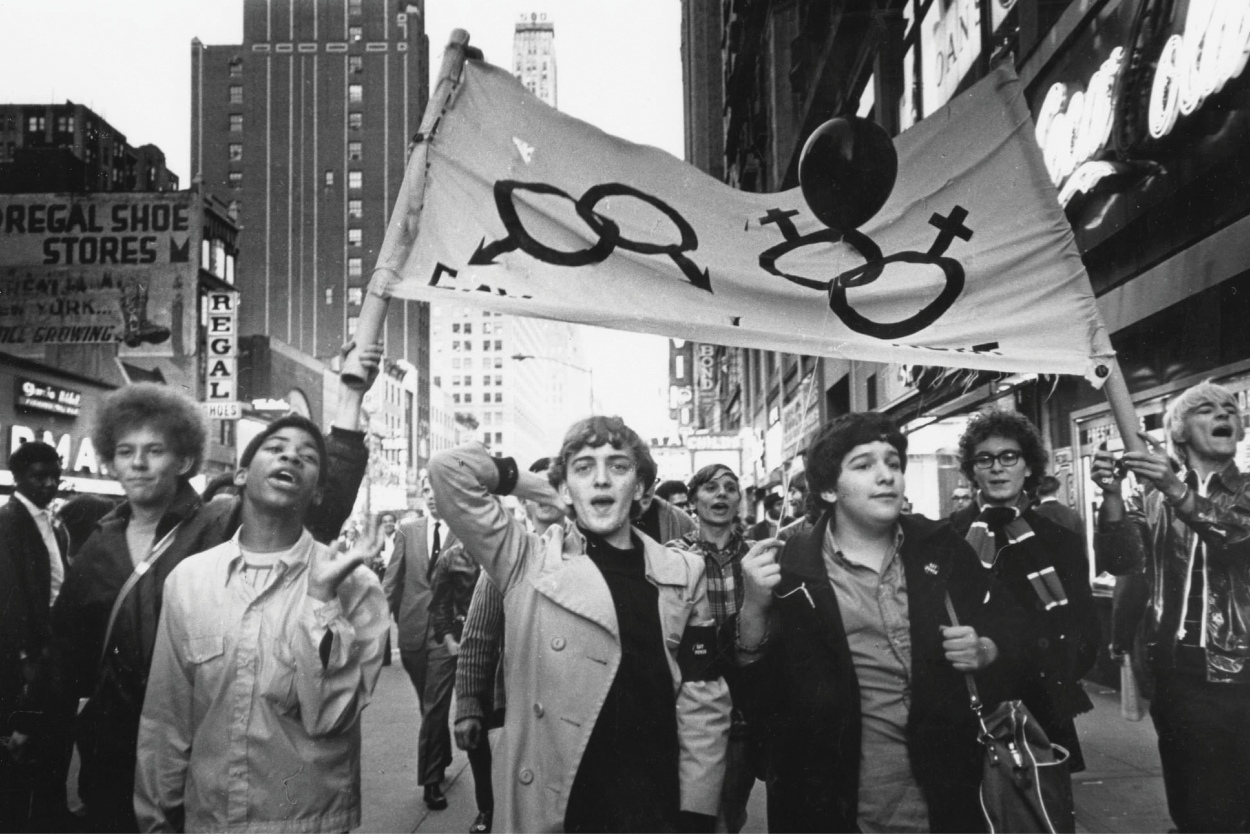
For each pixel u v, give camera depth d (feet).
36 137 139.33
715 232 11.69
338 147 315.99
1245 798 10.83
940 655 8.32
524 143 11.26
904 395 39.11
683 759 8.25
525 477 8.93
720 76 192.44
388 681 31.42
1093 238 25.71
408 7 323.37
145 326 105.50
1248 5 18.26
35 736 9.62
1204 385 11.98
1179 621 11.36
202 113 319.47
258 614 8.33
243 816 7.95
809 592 8.66
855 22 57.11
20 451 12.10
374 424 182.09
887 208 12.03
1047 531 11.66
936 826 8.21
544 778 8.18
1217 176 20.18
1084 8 25.63
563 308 10.96
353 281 312.09
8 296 104.53
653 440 106.52
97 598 9.66
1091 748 18.11
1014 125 12.15
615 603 8.34
